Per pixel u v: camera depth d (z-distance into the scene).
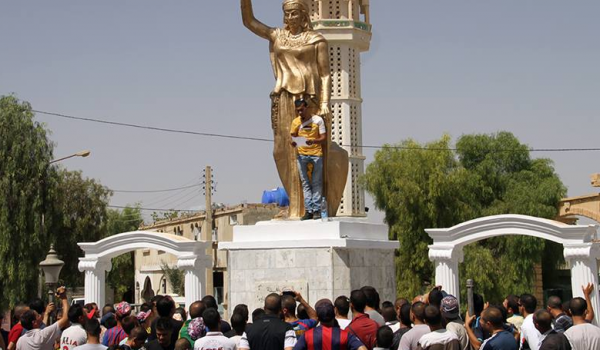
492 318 11.38
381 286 18.77
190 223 67.38
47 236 42.44
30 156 42.12
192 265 23.80
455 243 22.34
